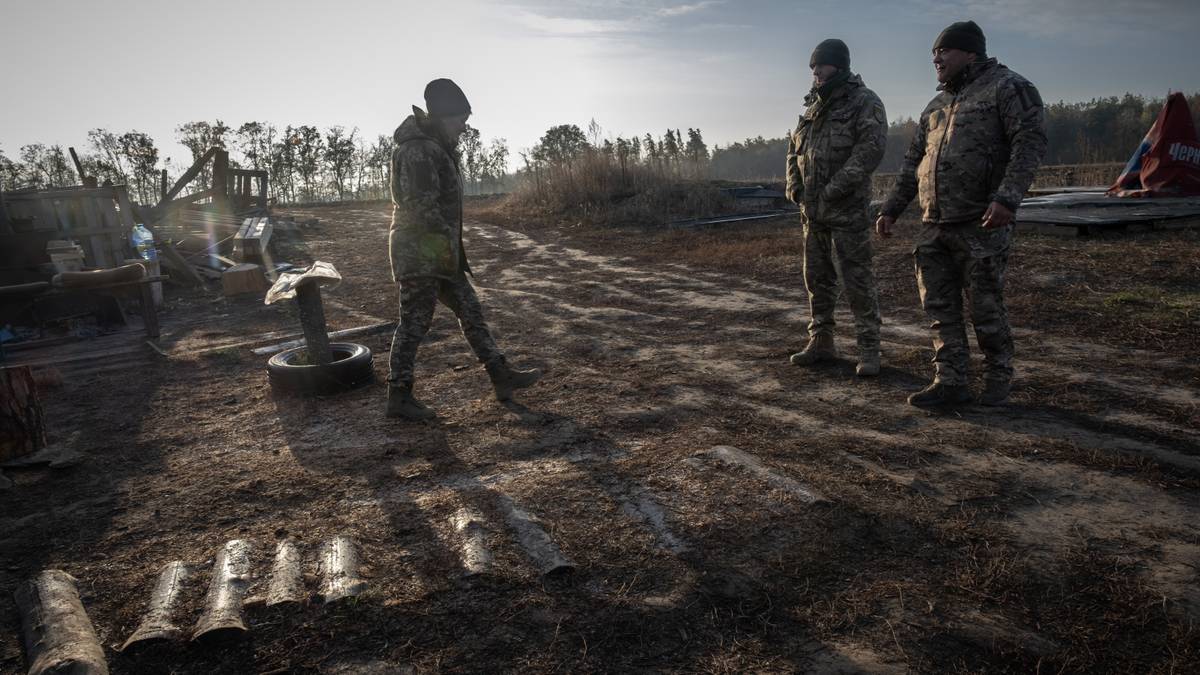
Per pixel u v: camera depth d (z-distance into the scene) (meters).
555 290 8.91
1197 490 2.76
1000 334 3.74
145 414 4.59
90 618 2.27
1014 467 3.06
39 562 2.66
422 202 3.89
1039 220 9.45
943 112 3.73
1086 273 6.90
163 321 7.95
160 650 2.08
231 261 10.64
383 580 2.39
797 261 9.36
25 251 7.50
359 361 4.90
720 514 2.73
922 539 2.50
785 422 3.79
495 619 2.15
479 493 3.04
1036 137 3.33
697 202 16.45
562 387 4.70
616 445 3.57
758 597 2.21
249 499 3.15
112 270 6.68
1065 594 2.15
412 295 4.05
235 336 7.01
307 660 2.00
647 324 6.68
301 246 14.10
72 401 4.98
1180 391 3.87
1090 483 2.88
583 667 1.93
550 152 20.59
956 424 3.61
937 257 3.83
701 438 3.58
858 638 2.00
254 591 2.36
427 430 3.96
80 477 3.53
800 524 2.62
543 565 2.40
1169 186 11.41
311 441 3.89
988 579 2.24
